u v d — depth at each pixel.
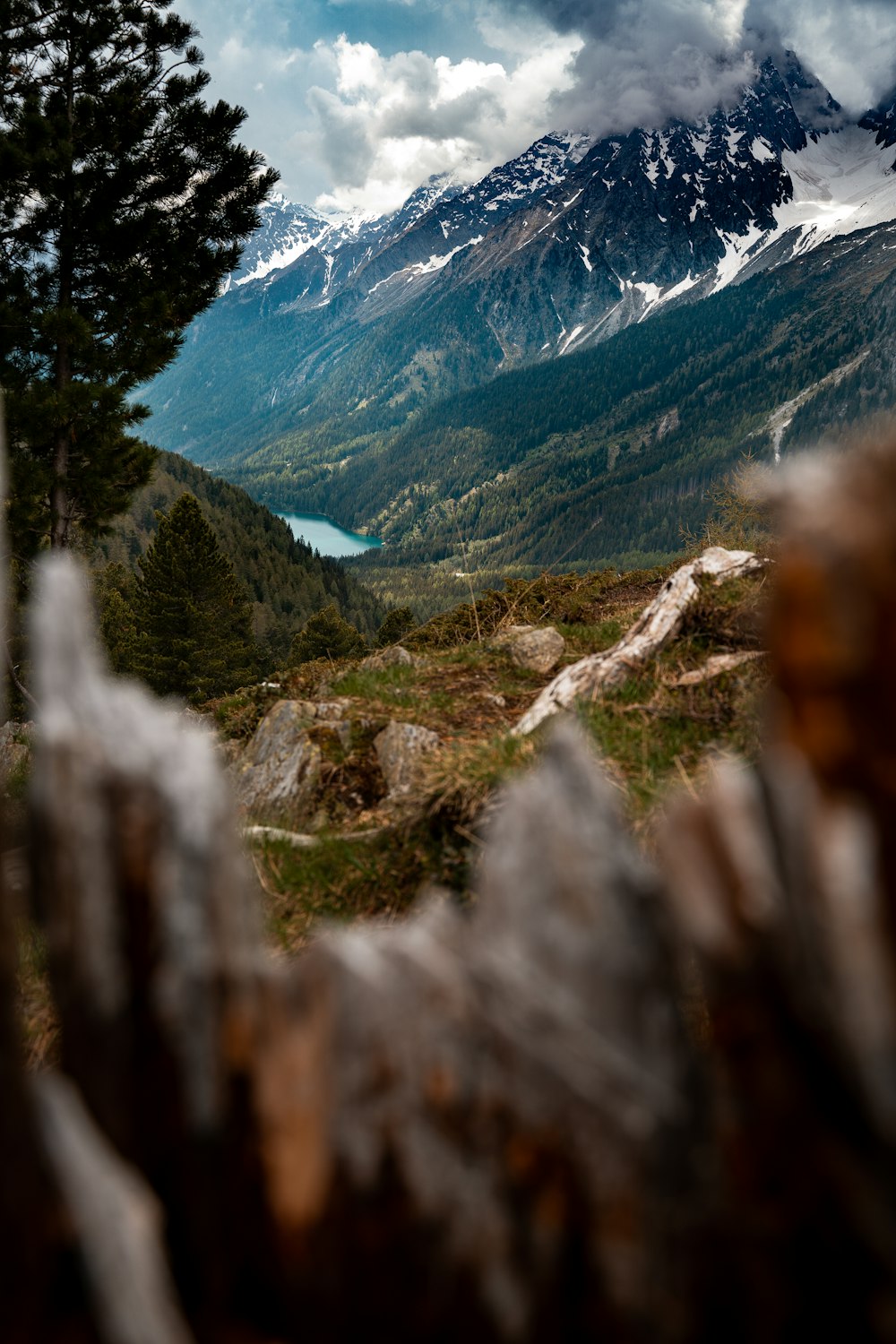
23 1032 2.65
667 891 0.63
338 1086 0.69
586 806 0.72
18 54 15.80
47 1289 0.60
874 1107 0.53
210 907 0.71
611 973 0.68
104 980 0.71
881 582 0.44
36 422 14.35
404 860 4.08
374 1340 0.68
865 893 0.50
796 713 0.49
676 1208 0.62
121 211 16.02
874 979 0.51
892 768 0.46
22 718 9.92
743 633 5.37
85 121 15.52
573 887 0.70
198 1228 0.71
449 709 6.86
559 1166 0.65
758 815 0.58
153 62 16.05
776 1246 0.59
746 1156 0.60
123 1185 0.63
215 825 0.72
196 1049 0.71
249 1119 0.71
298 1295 0.70
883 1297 0.56
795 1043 0.56
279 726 6.72
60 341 14.96
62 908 0.72
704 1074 0.65
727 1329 0.61
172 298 16.56
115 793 0.71
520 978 0.68
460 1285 0.66
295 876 4.15
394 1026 0.69
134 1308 0.60
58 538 15.46
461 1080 0.67
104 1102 0.72
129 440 16.28
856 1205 0.56
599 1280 0.64
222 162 16.25
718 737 4.16
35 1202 0.60
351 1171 0.68
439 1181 0.66
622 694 4.94
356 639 56.25
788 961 0.55
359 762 6.17
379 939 0.73
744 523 10.39
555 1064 0.66
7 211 15.00
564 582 12.43
